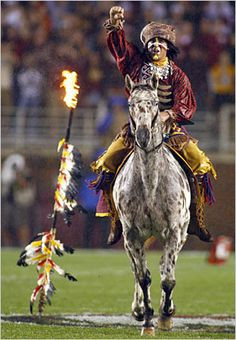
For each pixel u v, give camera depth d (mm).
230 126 42156
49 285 17578
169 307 17672
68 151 18016
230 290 25953
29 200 39125
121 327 19250
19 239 38875
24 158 40094
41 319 20375
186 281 27859
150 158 17016
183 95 17844
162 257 17609
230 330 19141
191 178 17906
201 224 18375
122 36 17969
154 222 17266
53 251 17703
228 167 39938
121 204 17422
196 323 20141
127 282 27656
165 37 17984
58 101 42344
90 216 37906
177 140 17828
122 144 17969
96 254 35969
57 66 42375
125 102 40312
